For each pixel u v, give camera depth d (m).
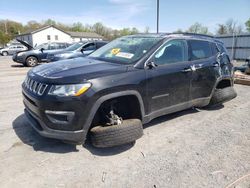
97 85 2.90
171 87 3.75
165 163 2.97
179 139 3.66
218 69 4.71
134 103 3.38
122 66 3.29
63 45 15.18
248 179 2.66
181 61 3.99
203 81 4.39
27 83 3.35
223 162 3.01
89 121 2.91
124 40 4.35
